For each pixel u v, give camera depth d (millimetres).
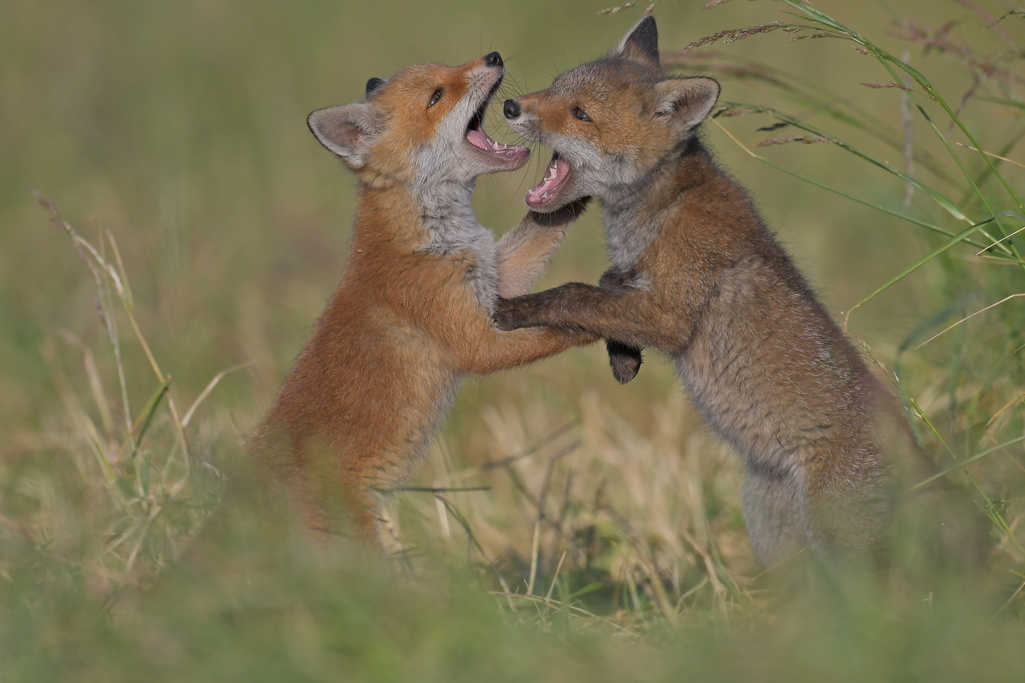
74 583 8742
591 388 15664
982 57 12266
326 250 19547
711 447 13641
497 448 14758
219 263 18984
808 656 7387
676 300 10508
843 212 19438
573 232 19484
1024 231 10930
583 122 10961
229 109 24656
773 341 10289
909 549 9289
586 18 26531
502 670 7449
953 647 7422
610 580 11477
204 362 15625
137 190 20500
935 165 13531
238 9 28141
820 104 13742
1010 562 9570
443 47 25797
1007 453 10242
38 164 23141
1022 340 11352
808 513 10094
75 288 18281
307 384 10805
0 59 26094
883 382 11289
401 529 11922
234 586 8391
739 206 10820
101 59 26312
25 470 13055
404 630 7906
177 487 11148
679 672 7387
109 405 13547
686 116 10742
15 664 7645
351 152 11531
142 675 7574
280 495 10031
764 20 24281
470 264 11266
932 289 13250
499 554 12125
